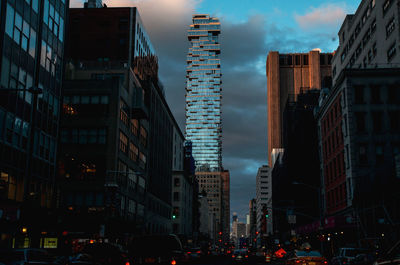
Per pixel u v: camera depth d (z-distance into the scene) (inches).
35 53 1503.4
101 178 2218.3
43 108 1562.5
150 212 3097.9
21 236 1421.0
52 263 737.6
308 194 3139.8
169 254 922.7
